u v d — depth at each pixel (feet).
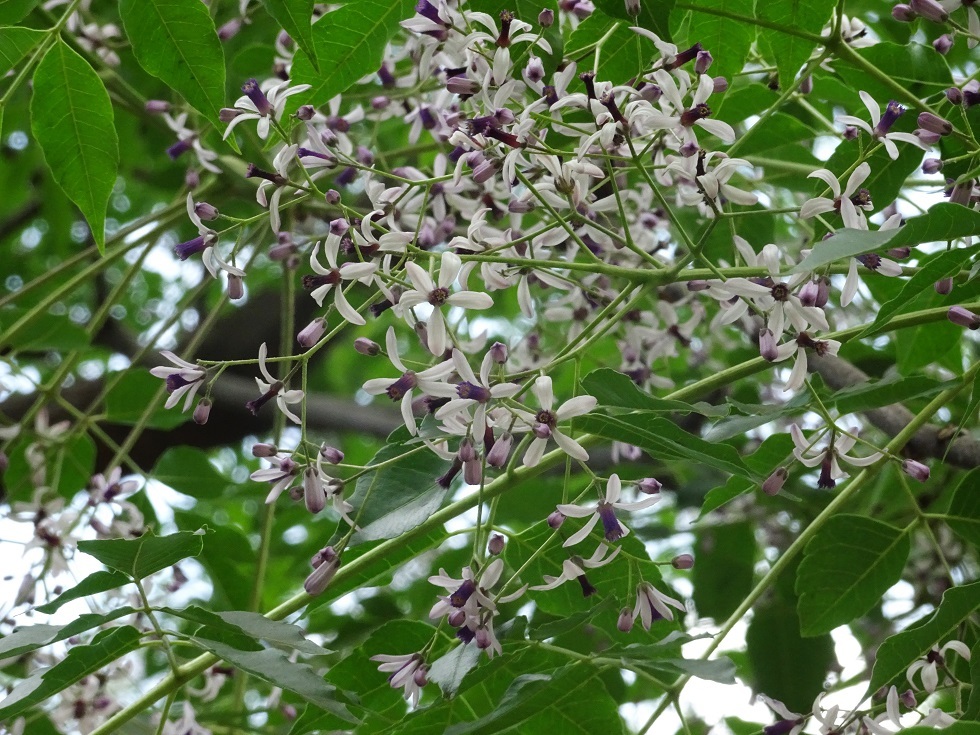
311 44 1.06
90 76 1.18
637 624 1.21
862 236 0.91
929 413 1.16
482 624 1.06
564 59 1.18
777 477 1.10
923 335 1.31
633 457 1.30
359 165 1.13
